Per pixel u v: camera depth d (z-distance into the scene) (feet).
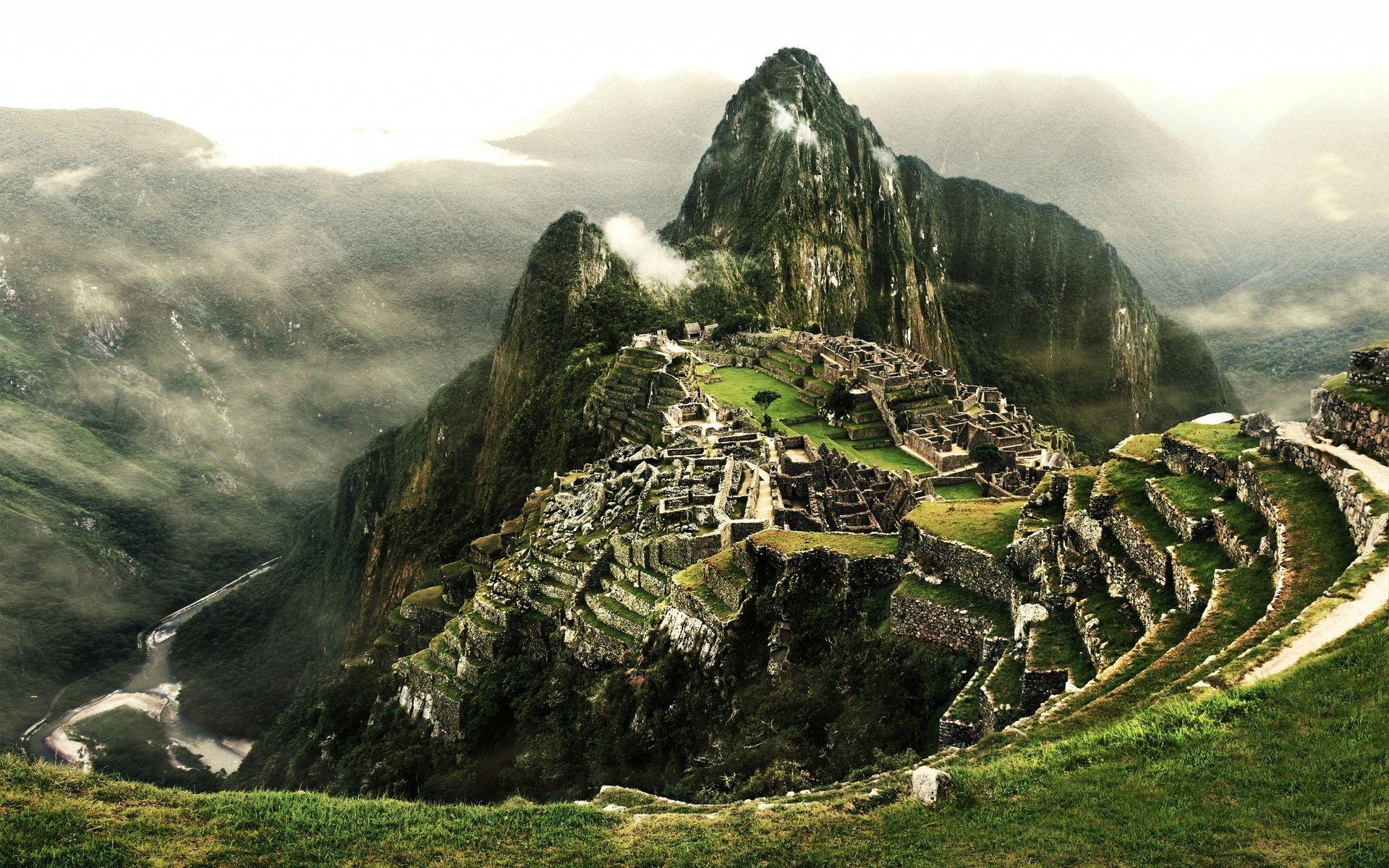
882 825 82.43
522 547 290.15
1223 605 98.48
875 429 491.72
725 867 82.99
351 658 442.91
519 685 215.92
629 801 107.86
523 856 91.97
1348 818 65.26
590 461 514.27
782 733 132.77
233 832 98.89
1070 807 75.56
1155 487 129.29
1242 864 64.75
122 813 101.35
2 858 91.45
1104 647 106.83
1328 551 98.22
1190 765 74.74
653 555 200.95
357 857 93.61
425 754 232.73
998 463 380.78
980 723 108.78
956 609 130.93
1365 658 77.92
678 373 613.52
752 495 223.10
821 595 153.89
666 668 165.89
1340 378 124.88
